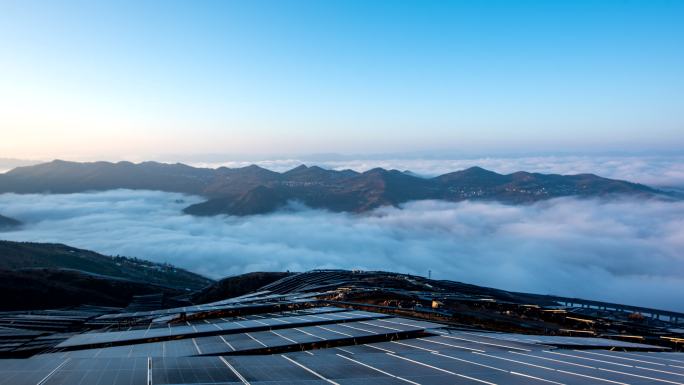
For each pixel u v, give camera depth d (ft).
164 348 191.01
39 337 264.72
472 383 120.47
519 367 138.21
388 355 160.35
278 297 434.71
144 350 187.83
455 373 131.34
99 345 209.46
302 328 224.53
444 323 259.39
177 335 220.64
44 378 135.74
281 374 134.10
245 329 226.38
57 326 308.81
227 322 263.70
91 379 133.28
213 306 383.86
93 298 601.21
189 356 168.25
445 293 477.36
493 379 123.85
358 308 335.67
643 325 360.07
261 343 189.67
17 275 604.08
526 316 326.24
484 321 286.66
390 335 201.26
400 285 536.01
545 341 183.83
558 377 125.59
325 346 188.96
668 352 169.89
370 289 460.96
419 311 313.32
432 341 189.26
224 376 133.18
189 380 129.39
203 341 203.62
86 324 310.45
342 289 466.70
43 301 545.03
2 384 130.72
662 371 132.77
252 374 135.03
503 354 159.63
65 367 149.38
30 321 326.65
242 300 430.20
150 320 319.27
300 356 162.09
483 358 152.15
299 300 388.37
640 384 117.60
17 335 267.59
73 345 207.41
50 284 606.55
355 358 155.53
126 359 160.97
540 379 123.44
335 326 226.99
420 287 531.50
